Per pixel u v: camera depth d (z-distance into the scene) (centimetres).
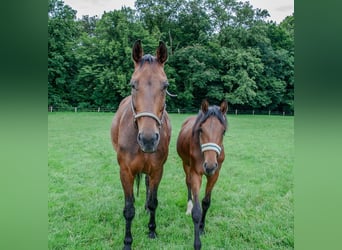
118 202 391
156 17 2727
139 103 227
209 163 256
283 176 531
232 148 809
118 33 2477
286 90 2545
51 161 615
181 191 438
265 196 422
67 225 321
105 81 2336
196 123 284
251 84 2309
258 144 877
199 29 2697
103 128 1219
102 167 581
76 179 496
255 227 322
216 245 284
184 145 330
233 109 2497
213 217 346
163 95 234
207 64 2417
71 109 2308
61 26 2411
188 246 281
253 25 2628
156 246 281
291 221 334
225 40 2603
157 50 246
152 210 294
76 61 2452
